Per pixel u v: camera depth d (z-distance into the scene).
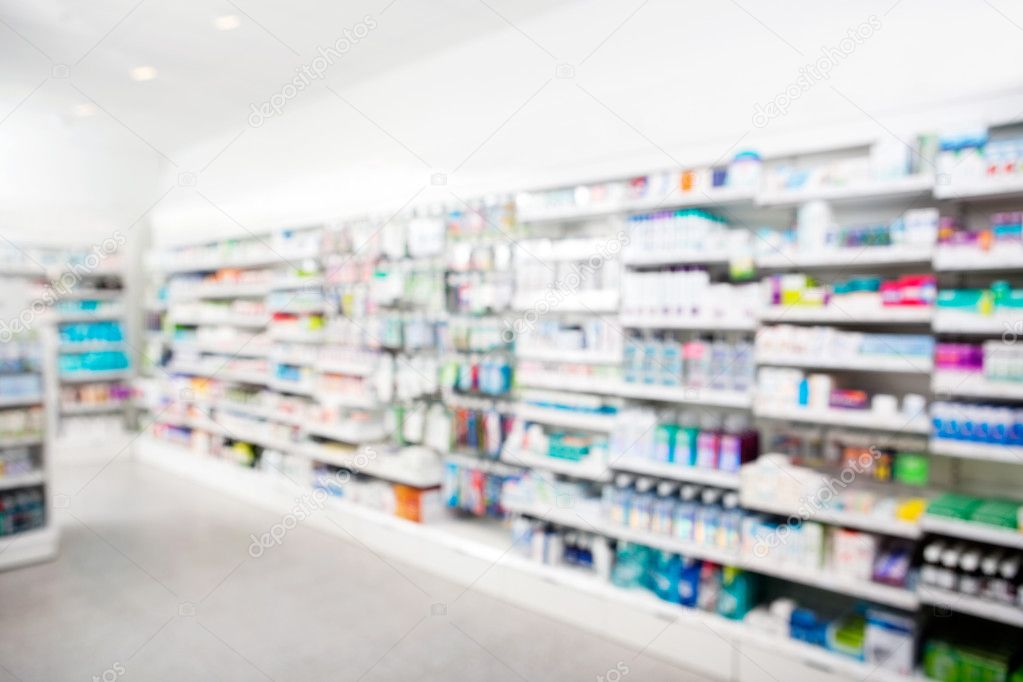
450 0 4.20
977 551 2.96
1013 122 2.84
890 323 3.46
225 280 7.54
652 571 3.95
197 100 6.27
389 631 3.96
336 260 6.09
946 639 3.09
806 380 3.36
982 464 3.21
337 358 6.07
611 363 4.12
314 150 6.26
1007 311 2.80
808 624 3.34
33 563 5.00
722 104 3.62
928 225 2.97
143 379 8.96
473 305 4.93
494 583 4.48
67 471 7.98
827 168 3.25
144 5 4.35
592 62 4.16
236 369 7.41
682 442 3.79
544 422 4.67
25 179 7.84
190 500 6.76
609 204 3.98
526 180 4.45
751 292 3.55
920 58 3.05
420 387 5.35
